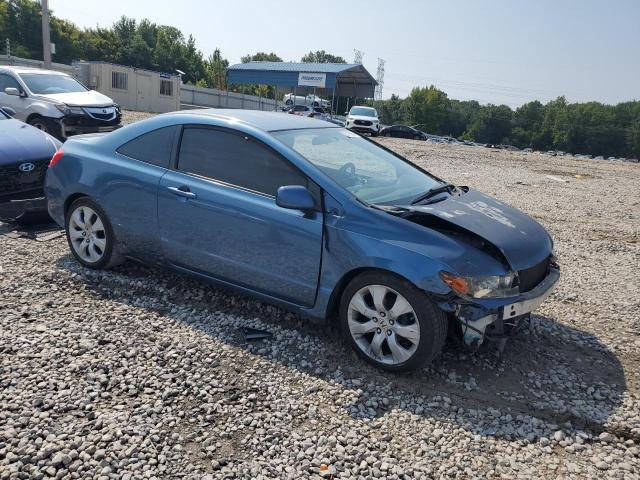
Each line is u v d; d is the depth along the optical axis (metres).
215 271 4.20
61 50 77.44
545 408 3.29
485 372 3.67
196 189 4.14
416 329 3.37
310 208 3.59
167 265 4.48
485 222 3.71
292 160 3.84
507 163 18.81
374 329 3.57
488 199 4.39
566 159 24.66
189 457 2.68
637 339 4.32
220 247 4.09
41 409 2.94
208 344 3.77
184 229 4.24
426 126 103.62
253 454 2.73
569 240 7.51
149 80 34.00
